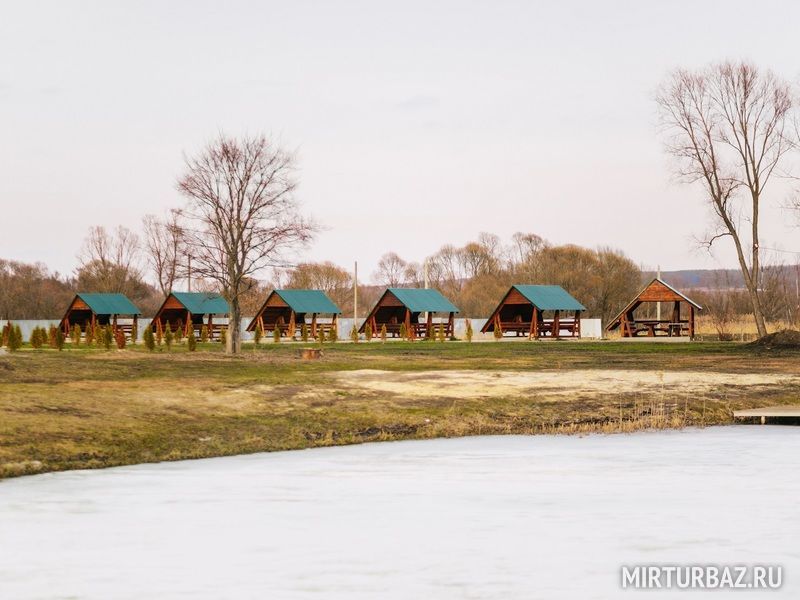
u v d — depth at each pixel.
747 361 48.03
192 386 32.16
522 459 24.11
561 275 112.25
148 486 20.50
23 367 34.94
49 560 15.05
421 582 13.98
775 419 31.20
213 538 16.33
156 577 14.20
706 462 23.70
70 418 25.59
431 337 78.75
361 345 67.19
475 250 137.62
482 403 31.56
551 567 14.73
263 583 13.93
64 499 19.17
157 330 84.81
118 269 115.50
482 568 14.66
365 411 29.61
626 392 34.50
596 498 19.47
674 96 66.88
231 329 52.38
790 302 102.88
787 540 16.23
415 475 21.94
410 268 149.38
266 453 24.88
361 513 18.12
